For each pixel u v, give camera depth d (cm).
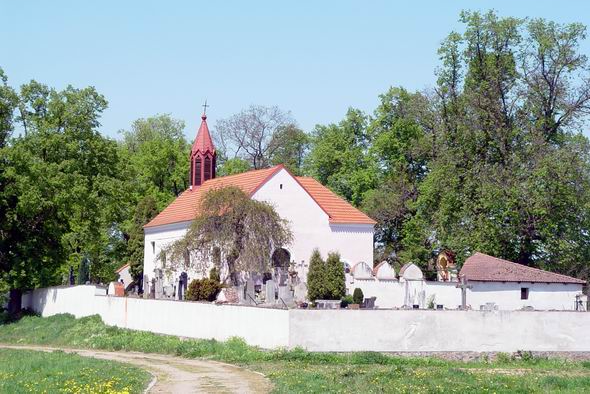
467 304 5406
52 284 7606
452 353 4091
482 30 7044
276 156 10712
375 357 3844
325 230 6228
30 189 6481
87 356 4278
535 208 6350
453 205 6912
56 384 2936
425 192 7419
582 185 6419
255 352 4016
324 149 9188
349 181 8831
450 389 2819
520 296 5459
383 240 8394
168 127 11119
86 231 7188
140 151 9938
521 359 4128
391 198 8044
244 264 5572
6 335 5966
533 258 6738
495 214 6588
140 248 8106
